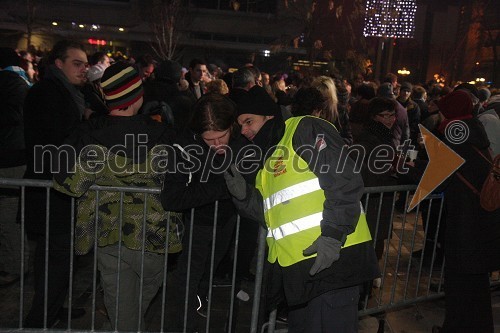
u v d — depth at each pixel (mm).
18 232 4219
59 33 30844
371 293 4457
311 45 13602
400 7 13453
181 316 3320
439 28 31594
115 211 2848
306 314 2566
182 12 27531
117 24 31438
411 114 8547
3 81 4070
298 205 2367
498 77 30766
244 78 4566
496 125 4422
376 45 18734
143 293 3090
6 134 4102
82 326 3719
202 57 32750
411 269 5141
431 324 3963
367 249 2451
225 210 3199
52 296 3277
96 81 4199
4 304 3930
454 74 31359
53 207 3225
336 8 13445
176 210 2768
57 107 3318
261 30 32031
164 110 3984
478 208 3152
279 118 2799
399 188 3527
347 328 2480
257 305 3016
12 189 4113
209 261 3414
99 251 2900
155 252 2918
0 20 30188
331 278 2381
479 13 29953
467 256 3156
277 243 2439
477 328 3281
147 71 6961
